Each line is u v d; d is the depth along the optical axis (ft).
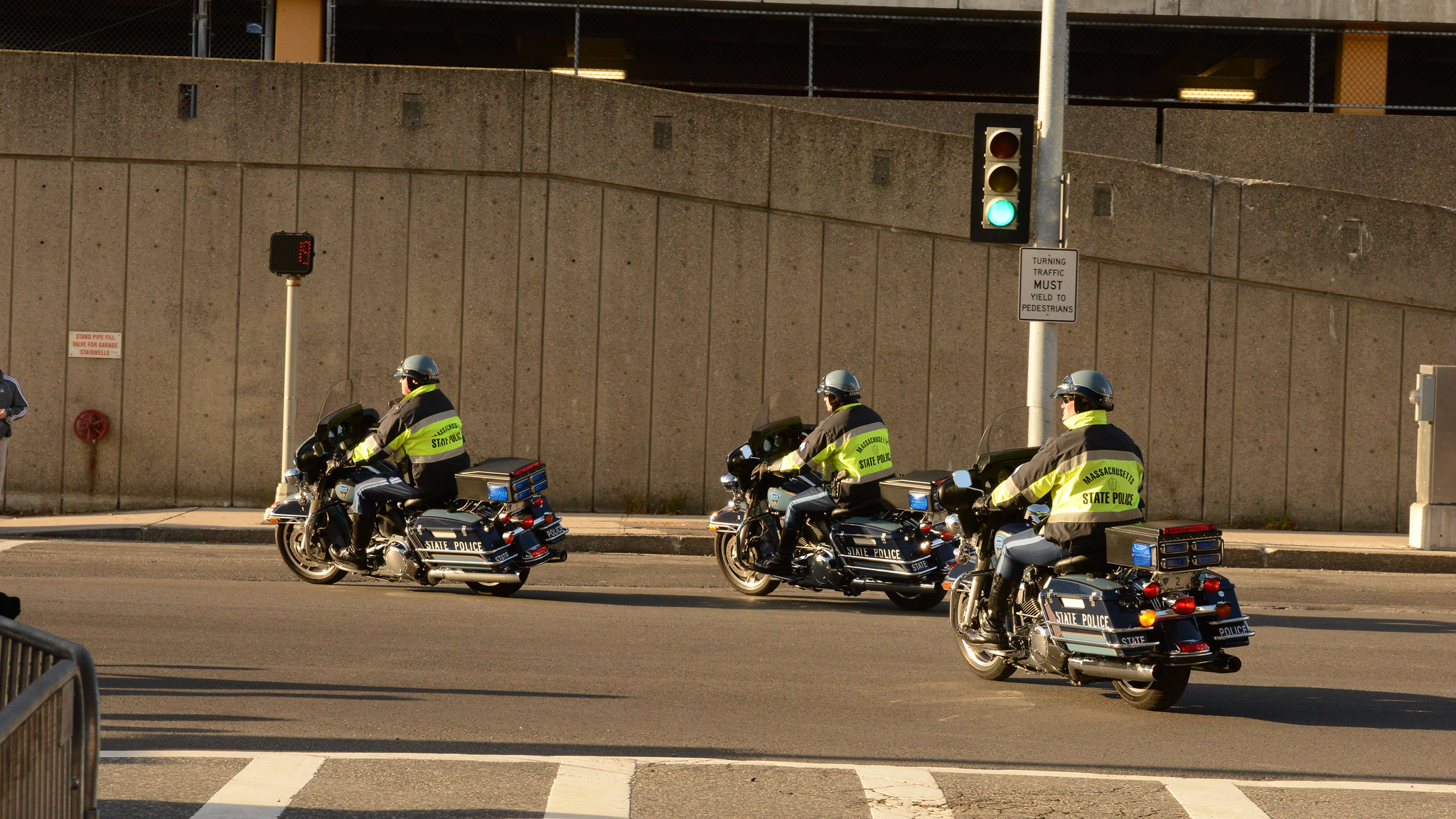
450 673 37.99
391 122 79.56
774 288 80.38
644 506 80.38
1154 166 80.38
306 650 40.65
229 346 79.51
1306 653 44.68
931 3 93.86
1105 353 80.69
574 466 80.43
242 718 32.17
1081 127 90.79
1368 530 80.84
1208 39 101.24
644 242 80.12
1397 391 80.84
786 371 80.53
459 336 79.97
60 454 79.30
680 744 31.01
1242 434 80.84
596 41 107.34
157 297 79.46
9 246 78.95
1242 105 96.58
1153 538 34.04
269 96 79.30
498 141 79.66
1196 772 29.50
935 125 91.30
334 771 27.71
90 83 78.84
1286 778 29.19
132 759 28.22
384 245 79.77
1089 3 94.22
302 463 53.26
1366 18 93.86
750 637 45.01
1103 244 80.23
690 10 94.02
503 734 31.35
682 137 79.97
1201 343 80.69
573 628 45.60
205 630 43.34
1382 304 80.74
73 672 17.65
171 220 79.25
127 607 47.19
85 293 79.25
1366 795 27.76
